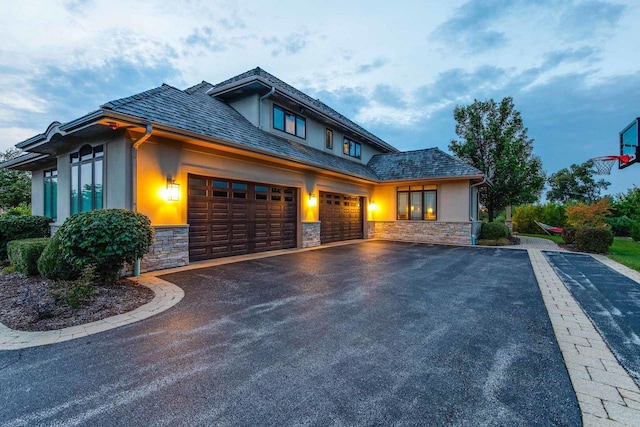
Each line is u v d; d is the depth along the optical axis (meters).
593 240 12.43
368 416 2.44
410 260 10.23
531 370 3.19
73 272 6.10
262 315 4.79
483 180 15.45
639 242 16.69
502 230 16.22
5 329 4.14
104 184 7.73
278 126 12.99
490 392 2.79
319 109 14.27
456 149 20.66
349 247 13.55
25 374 3.04
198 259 9.05
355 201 17.11
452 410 2.53
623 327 4.43
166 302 5.38
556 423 2.39
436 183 16.30
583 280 7.49
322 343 3.79
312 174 13.48
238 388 2.81
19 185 17.66
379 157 20.48
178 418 2.40
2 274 7.35
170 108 8.60
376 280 7.26
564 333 4.19
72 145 9.04
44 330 4.12
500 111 19.62
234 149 9.22
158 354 3.48
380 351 3.59
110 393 2.73
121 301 5.33
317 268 8.59
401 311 5.05
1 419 2.39
